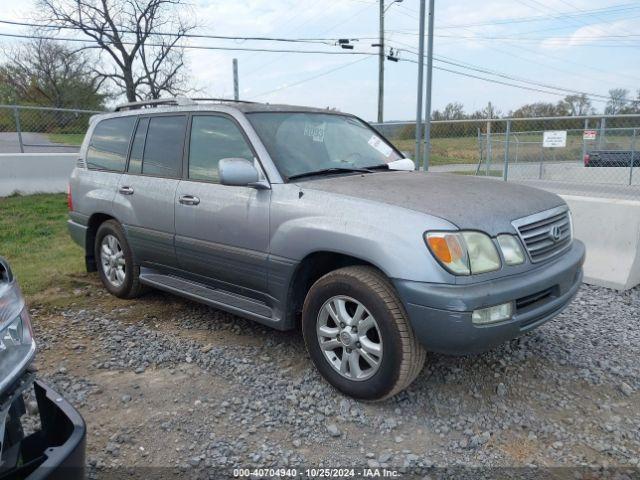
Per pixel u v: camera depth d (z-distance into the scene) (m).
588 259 5.89
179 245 4.49
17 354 1.96
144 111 5.10
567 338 4.42
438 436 3.10
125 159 5.19
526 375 3.79
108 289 5.55
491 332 3.04
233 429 3.16
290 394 3.54
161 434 3.12
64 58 40.31
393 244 3.10
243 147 4.07
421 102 9.90
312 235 3.46
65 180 11.96
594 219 5.84
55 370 3.90
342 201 3.43
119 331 4.62
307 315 3.61
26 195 11.48
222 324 4.76
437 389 3.58
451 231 3.03
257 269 3.88
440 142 15.40
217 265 4.20
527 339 4.38
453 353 3.08
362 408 3.37
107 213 5.28
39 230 8.50
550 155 14.47
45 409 2.24
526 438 3.08
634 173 12.13
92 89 40.84
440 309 2.96
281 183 3.77
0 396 1.92
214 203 4.12
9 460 2.00
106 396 3.54
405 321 3.14
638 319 4.87
